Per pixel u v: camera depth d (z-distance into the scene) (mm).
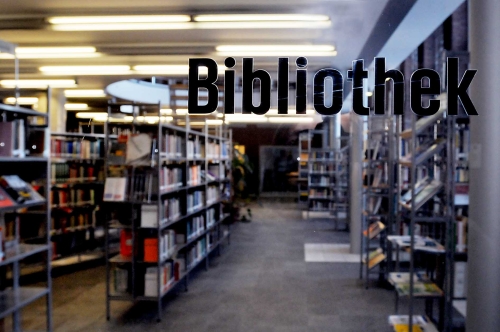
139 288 4250
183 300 4738
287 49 4469
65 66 5410
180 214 4988
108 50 4805
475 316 2951
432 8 3420
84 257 6414
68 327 3949
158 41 4555
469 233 3008
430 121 3463
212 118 6082
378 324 4023
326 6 3611
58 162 5965
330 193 11562
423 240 3686
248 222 10961
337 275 5801
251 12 3746
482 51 2855
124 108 4285
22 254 3246
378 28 3898
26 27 4082
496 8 2812
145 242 4145
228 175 8117
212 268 6195
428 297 3408
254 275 5805
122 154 4125
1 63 5234
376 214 5293
